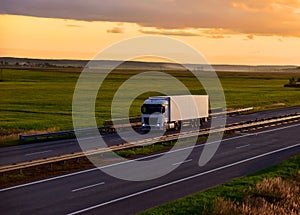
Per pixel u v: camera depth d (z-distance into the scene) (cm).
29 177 2723
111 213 2023
